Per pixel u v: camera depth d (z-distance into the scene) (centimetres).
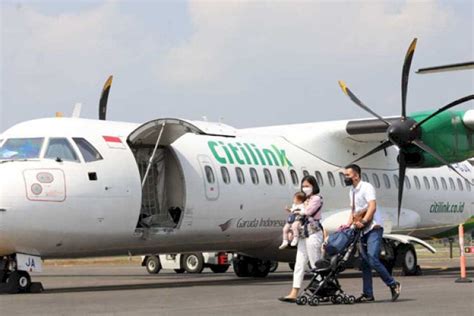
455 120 1906
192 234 1675
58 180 1391
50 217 1374
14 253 1384
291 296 1146
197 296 1285
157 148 1659
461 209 2459
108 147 1501
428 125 1867
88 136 1493
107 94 1903
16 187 1341
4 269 1411
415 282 1611
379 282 1606
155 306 1102
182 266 2566
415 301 1143
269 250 1947
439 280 1694
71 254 1472
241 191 1773
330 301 1132
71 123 1515
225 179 1741
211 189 1697
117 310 1048
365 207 1129
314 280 1130
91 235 1445
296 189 1934
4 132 1495
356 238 1123
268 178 1862
